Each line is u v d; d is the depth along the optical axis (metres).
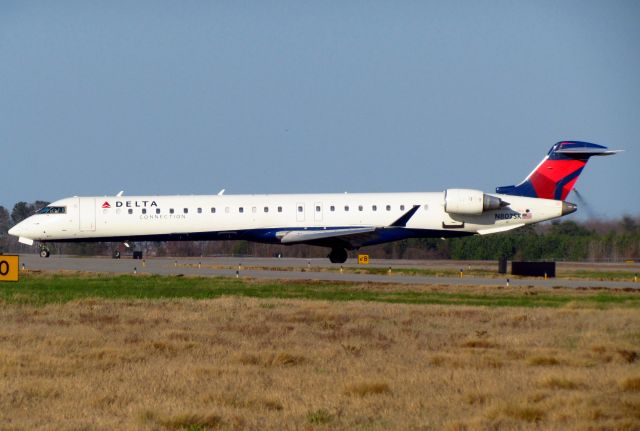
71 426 53.19
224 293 135.88
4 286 147.00
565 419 55.56
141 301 120.69
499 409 56.78
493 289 143.88
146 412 55.78
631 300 125.50
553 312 108.69
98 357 76.50
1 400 60.06
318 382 66.31
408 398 61.03
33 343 83.75
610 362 76.06
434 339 88.19
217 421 54.66
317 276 172.25
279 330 93.56
